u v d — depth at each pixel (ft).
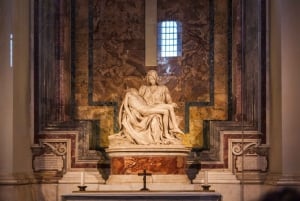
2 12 30.48
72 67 35.42
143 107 30.99
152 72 31.89
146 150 30.40
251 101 34.35
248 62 34.63
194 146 34.78
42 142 33.86
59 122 34.37
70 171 33.94
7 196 29.66
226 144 34.14
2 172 29.91
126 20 35.58
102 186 30.35
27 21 33.60
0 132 30.09
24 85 32.73
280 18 31.37
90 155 34.14
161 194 28.04
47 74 34.40
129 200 28.04
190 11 35.60
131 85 35.45
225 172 33.94
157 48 35.63
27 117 33.19
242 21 34.94
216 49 35.47
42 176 33.65
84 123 34.42
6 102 30.17
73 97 35.35
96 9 35.58
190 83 35.42
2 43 30.35
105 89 35.45
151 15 35.58
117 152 30.68
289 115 30.81
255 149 33.83
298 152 30.66
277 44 32.14
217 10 35.55
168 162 30.60
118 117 34.96
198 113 35.14
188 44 35.63
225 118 35.14
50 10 34.71
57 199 33.60
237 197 33.65
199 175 33.96
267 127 33.81
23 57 32.63
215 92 35.29
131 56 35.60
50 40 34.60
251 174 33.68
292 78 30.94
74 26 35.55
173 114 31.12
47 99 34.30
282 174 30.63
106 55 35.60
